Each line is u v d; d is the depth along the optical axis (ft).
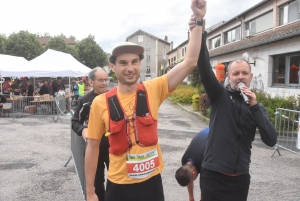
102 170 10.72
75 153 14.32
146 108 6.31
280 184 14.90
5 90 59.11
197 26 6.44
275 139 7.32
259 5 52.19
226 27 71.26
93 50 174.60
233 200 7.38
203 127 32.42
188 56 6.54
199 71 7.25
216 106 7.57
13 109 38.73
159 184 6.65
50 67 43.01
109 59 6.44
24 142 24.34
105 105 6.37
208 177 7.46
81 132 10.27
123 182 6.33
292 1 44.42
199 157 8.57
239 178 7.31
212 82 7.31
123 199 6.39
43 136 26.84
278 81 42.37
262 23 54.29
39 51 149.69
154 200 6.48
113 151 6.36
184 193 13.83
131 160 6.24
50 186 14.66
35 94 56.13
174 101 62.64
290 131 25.49
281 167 17.74
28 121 36.01
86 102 10.80
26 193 13.79
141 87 6.47
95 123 6.57
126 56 6.12
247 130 7.34
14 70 41.16
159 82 6.69
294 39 36.37
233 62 7.77
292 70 39.04
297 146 18.71
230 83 7.79
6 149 21.99
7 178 15.76
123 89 6.38
